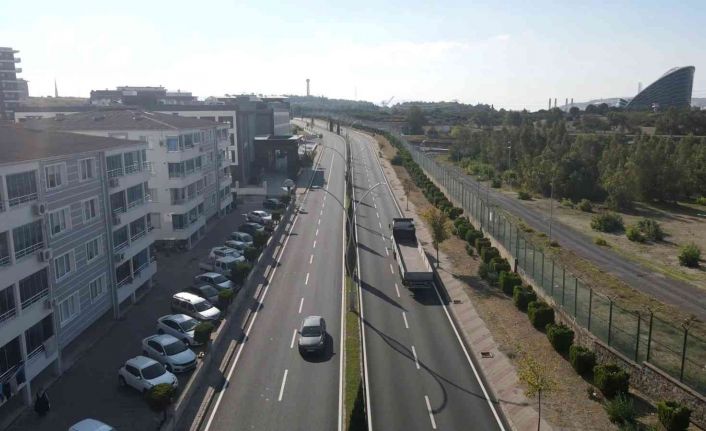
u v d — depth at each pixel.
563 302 39.47
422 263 52.16
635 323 33.25
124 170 43.47
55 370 32.88
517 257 50.25
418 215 80.75
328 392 31.20
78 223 36.44
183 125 62.03
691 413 26.52
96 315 38.78
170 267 54.41
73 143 38.69
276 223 70.50
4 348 28.05
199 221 64.88
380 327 40.41
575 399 29.80
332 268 54.91
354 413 24.28
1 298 27.89
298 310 43.69
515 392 30.86
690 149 101.38
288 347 37.00
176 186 58.31
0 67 147.25
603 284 47.62
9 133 37.66
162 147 57.50
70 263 35.44
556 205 88.75
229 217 76.94
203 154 67.88
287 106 158.88
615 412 27.27
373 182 109.00
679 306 43.66
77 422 27.55
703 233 70.75
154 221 59.28
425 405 29.64
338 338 38.44
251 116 112.56
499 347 36.50
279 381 32.38
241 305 44.66
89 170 38.16
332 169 123.12
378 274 53.09
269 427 27.67
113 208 41.91
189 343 36.50
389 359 35.16
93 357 35.47
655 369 28.78
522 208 85.69
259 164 114.88
